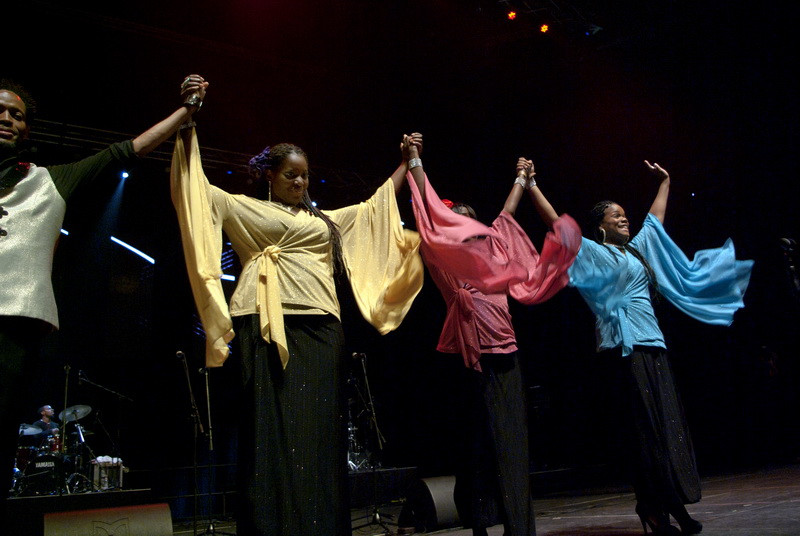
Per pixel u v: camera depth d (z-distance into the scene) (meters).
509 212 3.45
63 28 7.78
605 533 3.74
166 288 10.77
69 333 10.06
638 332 3.57
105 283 10.30
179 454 10.34
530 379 11.02
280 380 2.50
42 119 8.09
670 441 3.45
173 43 8.43
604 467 10.29
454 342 3.36
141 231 10.75
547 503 6.58
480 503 3.12
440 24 8.81
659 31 8.74
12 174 2.05
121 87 8.40
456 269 3.10
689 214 10.09
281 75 9.26
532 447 10.93
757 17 8.26
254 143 9.49
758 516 3.65
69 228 10.23
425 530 5.19
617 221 3.87
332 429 2.54
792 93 8.77
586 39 8.95
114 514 3.92
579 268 3.61
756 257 9.70
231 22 8.44
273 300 2.52
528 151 10.38
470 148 10.41
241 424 2.49
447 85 9.76
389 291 2.90
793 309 9.51
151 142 2.33
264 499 2.36
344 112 9.85
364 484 6.93
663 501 3.38
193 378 10.55
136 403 10.37
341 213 2.99
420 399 10.62
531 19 8.65
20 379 1.92
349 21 8.70
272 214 2.70
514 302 10.98
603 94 9.70
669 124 9.74
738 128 9.42
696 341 10.87
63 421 7.08
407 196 10.09
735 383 10.50
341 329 2.70
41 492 6.33
